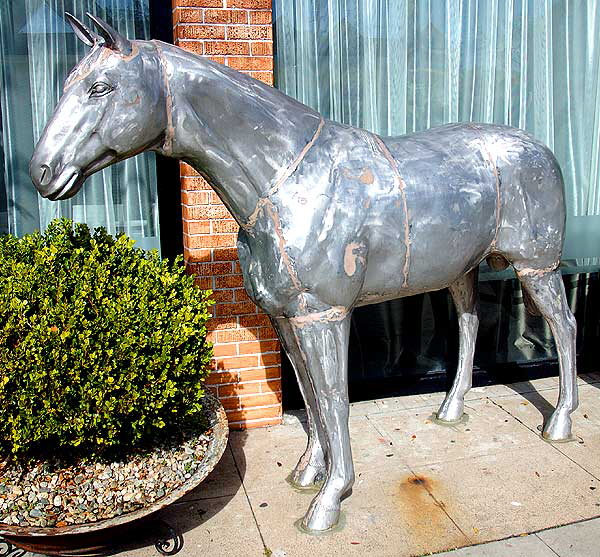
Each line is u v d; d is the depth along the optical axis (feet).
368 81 11.50
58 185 6.35
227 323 10.69
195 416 9.30
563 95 12.39
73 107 6.30
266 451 10.23
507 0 11.77
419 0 11.44
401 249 7.86
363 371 12.56
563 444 10.26
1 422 7.22
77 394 7.25
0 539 7.62
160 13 10.44
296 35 11.07
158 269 8.77
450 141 8.56
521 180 8.77
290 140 7.21
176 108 6.74
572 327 9.98
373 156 7.75
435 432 10.77
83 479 7.87
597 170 12.77
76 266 8.06
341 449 8.05
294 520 8.39
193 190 10.18
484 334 13.14
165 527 7.77
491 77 11.97
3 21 10.25
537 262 9.26
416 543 7.86
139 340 7.54
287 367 11.77
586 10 12.15
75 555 7.41
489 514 8.41
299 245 7.16
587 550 7.68
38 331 7.08
